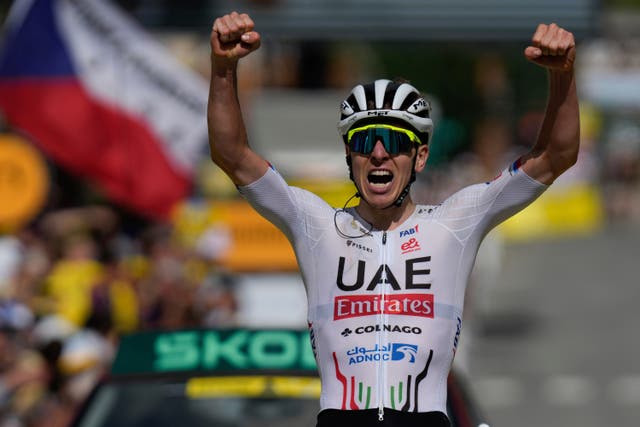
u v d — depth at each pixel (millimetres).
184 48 64312
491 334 54781
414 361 11906
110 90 33375
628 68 116250
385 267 12141
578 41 47844
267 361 17609
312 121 65250
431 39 48219
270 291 40094
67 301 26844
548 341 53031
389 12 48281
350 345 11992
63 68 33000
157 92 33781
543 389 43812
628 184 116938
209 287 35562
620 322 57625
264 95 68375
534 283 70688
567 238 95250
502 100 105625
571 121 11953
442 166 108375
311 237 12391
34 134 33000
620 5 164250
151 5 46031
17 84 32906
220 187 50781
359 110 12180
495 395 42906
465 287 12336
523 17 47656
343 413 11875
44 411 24453
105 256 31891
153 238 34344
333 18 48250
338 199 36312
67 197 41438
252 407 16891
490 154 108188
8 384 24516
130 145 33562
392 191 12180
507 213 12336
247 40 11977
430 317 12016
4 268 31250
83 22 33125
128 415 16812
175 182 34062
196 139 34062
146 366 17656
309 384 17203
